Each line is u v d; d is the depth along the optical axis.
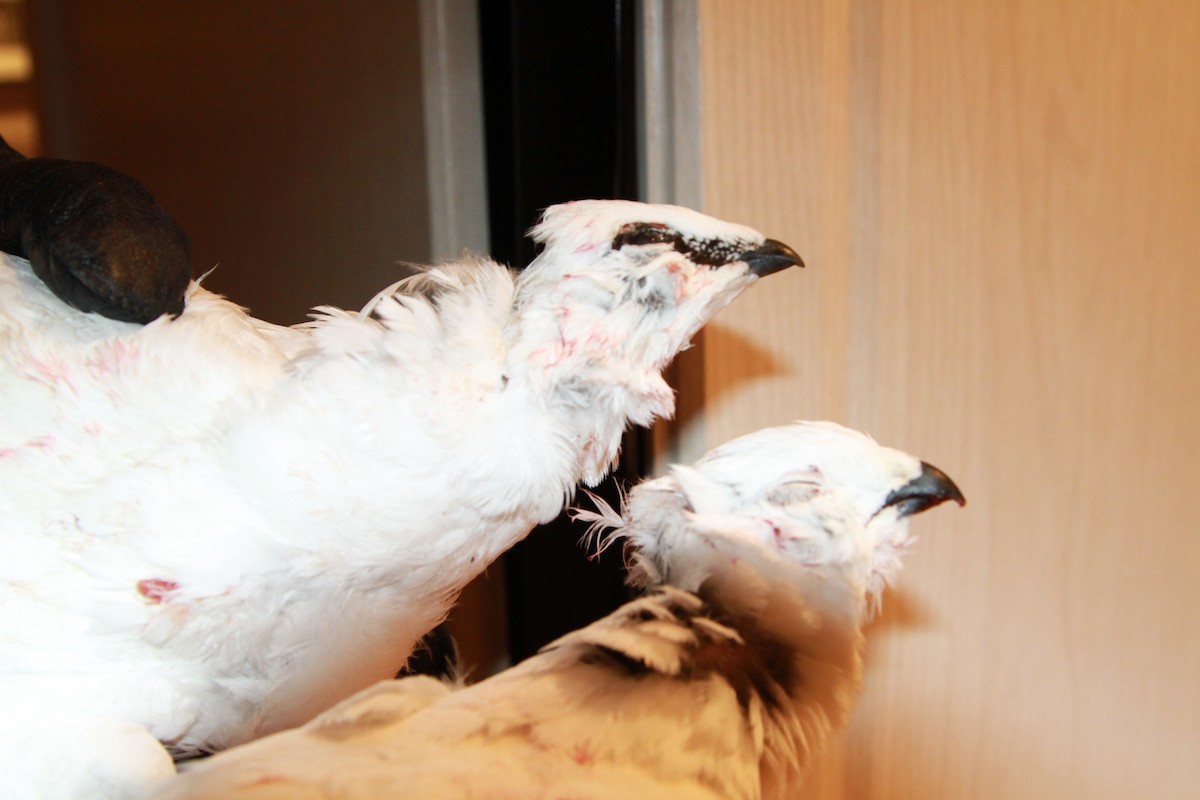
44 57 0.68
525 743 0.27
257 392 0.29
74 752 0.27
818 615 0.31
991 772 0.46
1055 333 0.44
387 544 0.29
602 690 0.28
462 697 0.28
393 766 0.26
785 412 0.42
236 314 0.31
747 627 0.30
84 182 0.29
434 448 0.29
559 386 0.30
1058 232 0.43
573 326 0.30
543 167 0.43
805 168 0.41
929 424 0.43
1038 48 0.42
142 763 0.27
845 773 0.45
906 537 0.32
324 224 0.50
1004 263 0.43
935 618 0.44
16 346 0.28
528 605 0.44
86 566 0.27
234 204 0.56
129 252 0.28
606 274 0.30
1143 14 0.42
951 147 0.42
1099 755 0.47
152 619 0.28
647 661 0.28
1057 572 0.45
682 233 0.31
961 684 0.45
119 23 0.62
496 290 0.31
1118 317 0.44
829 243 0.42
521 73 0.42
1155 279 0.44
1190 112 0.43
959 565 0.44
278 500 0.28
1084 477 0.45
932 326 0.43
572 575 0.44
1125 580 0.46
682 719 0.28
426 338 0.30
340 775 0.26
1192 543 0.46
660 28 0.40
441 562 0.30
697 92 0.39
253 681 0.29
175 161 0.60
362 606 0.30
